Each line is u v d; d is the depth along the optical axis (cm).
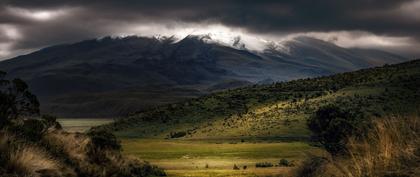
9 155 916
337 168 823
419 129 686
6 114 1196
